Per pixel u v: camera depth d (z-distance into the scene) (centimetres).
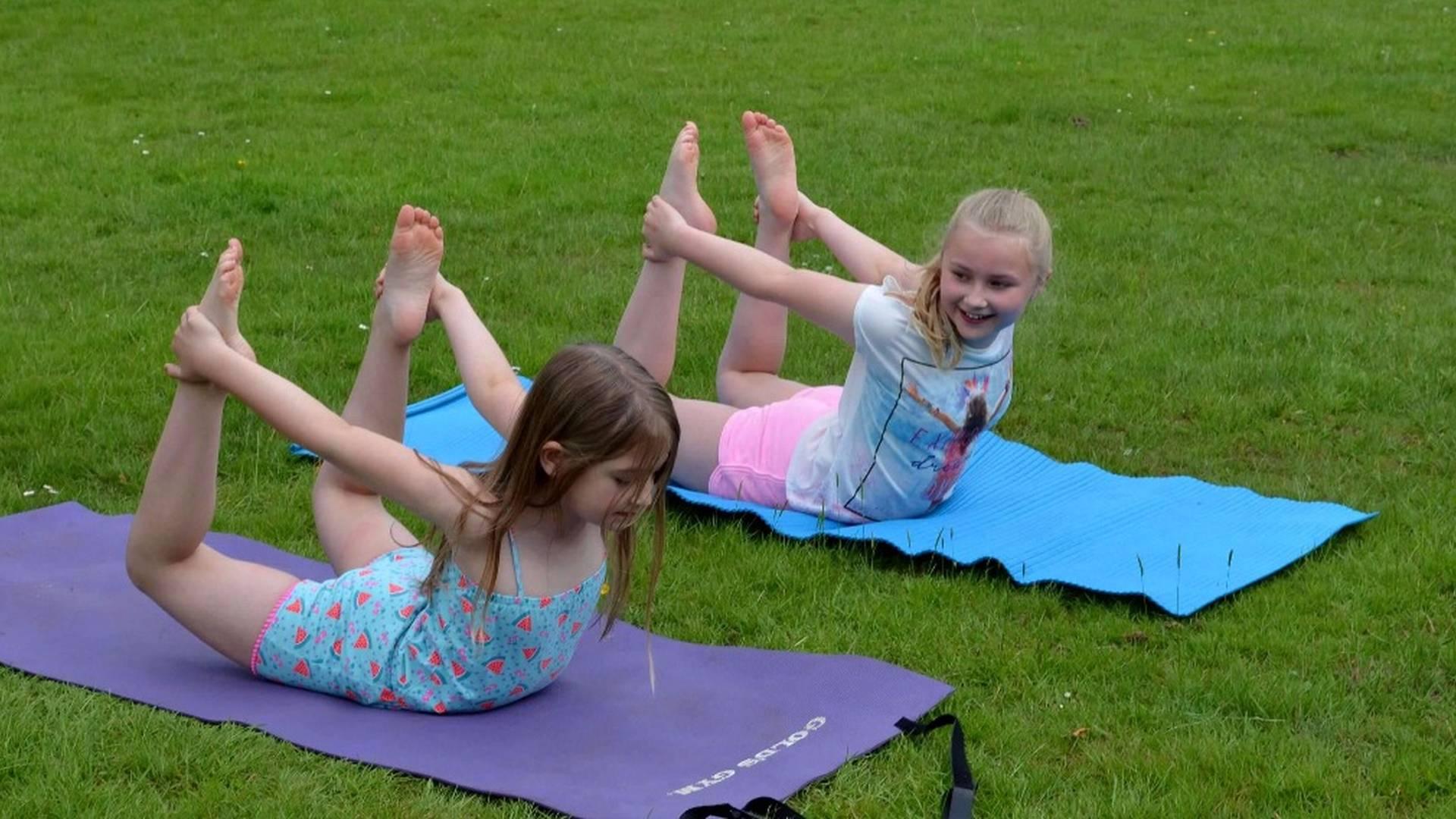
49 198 853
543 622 340
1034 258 430
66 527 443
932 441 457
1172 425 580
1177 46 1376
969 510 482
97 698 344
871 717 348
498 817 303
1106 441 564
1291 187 933
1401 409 588
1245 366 628
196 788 314
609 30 1436
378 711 346
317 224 826
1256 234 837
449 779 312
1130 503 488
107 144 989
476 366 394
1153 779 332
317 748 325
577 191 909
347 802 308
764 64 1297
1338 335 667
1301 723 359
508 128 1065
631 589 426
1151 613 414
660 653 384
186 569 353
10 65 1238
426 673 344
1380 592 426
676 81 1229
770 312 525
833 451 470
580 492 322
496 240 809
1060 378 624
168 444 338
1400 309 707
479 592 333
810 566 443
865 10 1554
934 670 385
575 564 342
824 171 962
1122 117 1117
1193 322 688
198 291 704
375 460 327
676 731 340
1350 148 1036
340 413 565
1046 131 1078
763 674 371
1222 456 550
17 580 405
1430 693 375
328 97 1150
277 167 939
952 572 441
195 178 909
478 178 929
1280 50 1353
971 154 1015
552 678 358
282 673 354
